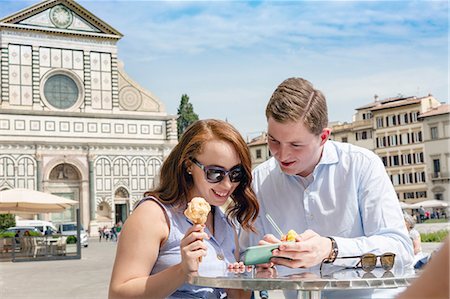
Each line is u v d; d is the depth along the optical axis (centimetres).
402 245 408
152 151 6216
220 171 376
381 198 431
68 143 5853
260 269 366
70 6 5988
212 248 386
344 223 442
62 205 3253
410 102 6938
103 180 5981
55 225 5672
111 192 6000
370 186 435
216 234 406
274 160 480
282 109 383
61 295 1395
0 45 5716
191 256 325
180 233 370
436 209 6159
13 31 5775
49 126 5816
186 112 7931
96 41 6100
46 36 5897
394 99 7381
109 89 6116
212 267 374
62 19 5959
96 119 6009
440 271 110
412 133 6950
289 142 391
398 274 332
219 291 399
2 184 5591
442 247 112
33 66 5822
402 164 7006
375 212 429
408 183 6962
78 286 1584
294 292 466
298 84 394
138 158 6153
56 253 2866
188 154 380
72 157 5869
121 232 365
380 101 7494
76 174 5947
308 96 390
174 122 6312
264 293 450
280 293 1062
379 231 421
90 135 5966
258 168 487
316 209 448
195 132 383
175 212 377
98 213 5978
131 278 348
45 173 5753
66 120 5888
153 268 368
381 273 340
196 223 357
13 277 1866
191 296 377
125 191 6075
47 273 2005
